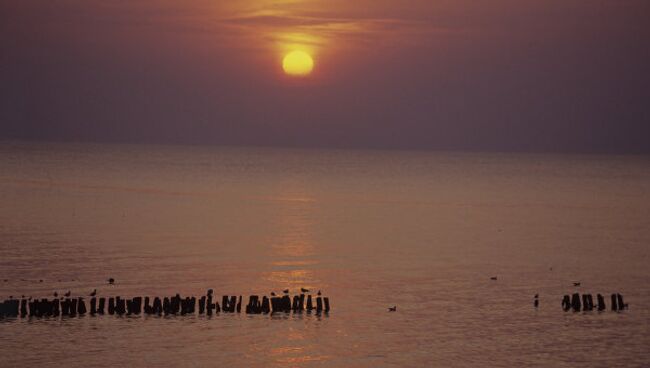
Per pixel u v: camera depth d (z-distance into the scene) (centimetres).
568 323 6012
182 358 5112
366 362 5128
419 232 11006
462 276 7700
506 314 6250
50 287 6844
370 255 8844
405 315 6169
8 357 5044
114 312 5975
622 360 5225
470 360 5197
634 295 7012
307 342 5475
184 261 8162
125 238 9731
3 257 8181
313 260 8431
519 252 9331
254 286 7088
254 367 4997
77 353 5144
